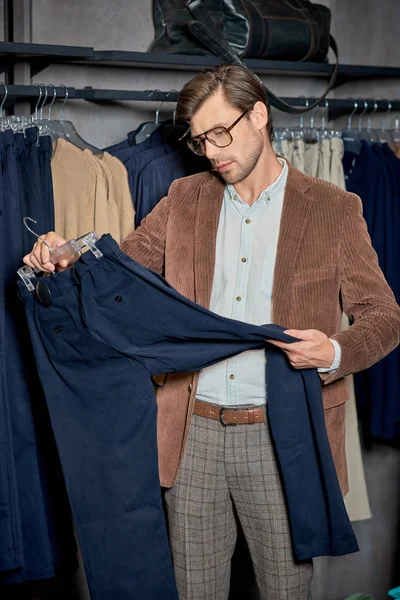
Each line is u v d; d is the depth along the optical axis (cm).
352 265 172
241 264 178
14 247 210
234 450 176
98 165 228
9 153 209
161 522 174
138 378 170
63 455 175
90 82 271
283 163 183
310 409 168
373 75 281
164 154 243
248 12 246
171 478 182
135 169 241
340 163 259
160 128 246
